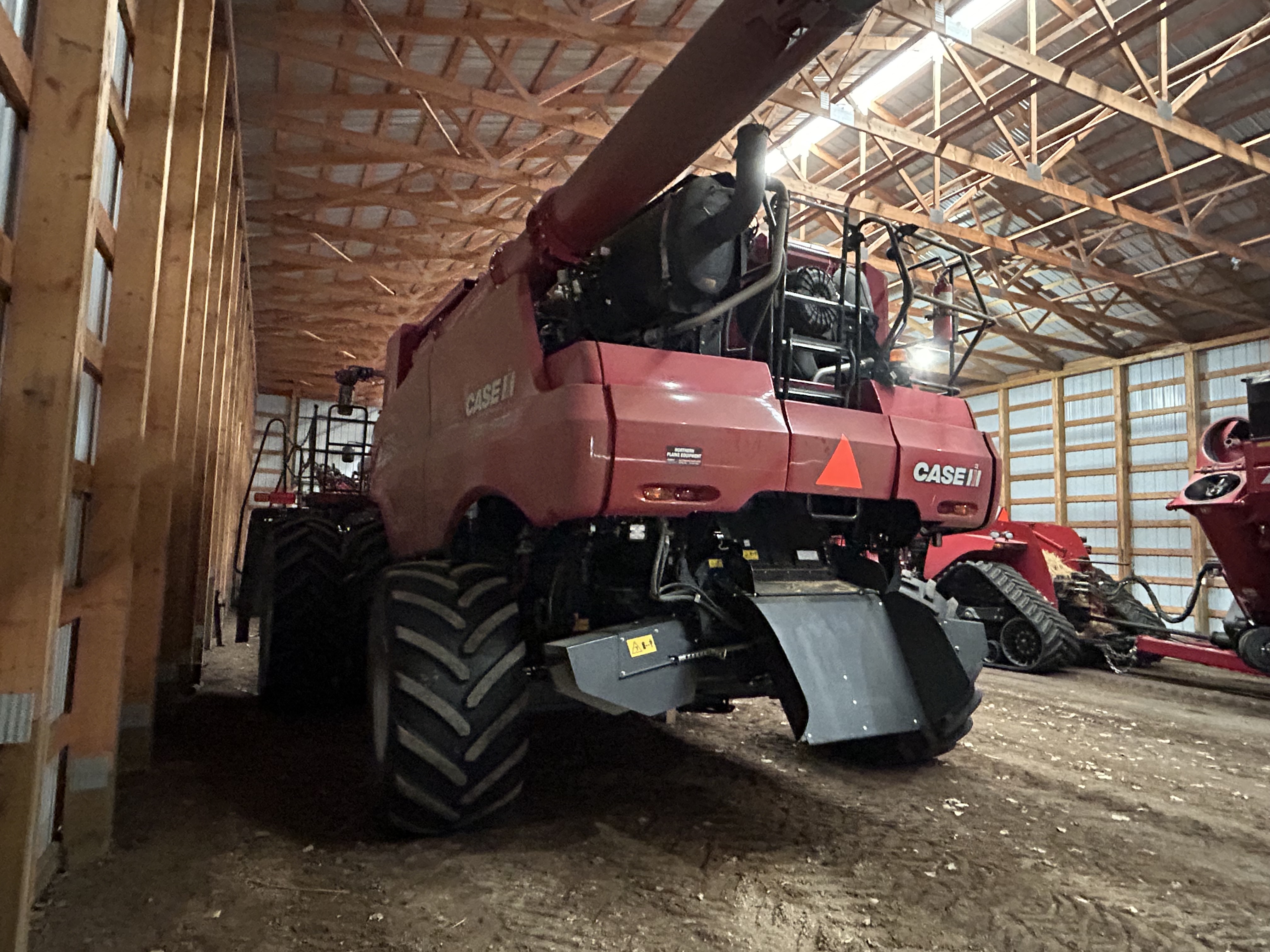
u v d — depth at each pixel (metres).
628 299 2.76
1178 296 11.11
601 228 2.57
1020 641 7.03
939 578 7.66
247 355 12.85
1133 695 6.01
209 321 5.84
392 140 8.79
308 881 2.38
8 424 1.84
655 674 2.67
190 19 3.81
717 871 2.49
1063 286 12.84
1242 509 6.13
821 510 3.28
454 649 2.62
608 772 3.51
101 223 2.42
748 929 2.13
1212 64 7.58
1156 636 7.08
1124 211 9.01
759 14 1.74
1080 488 14.43
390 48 6.94
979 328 3.48
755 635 2.91
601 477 2.39
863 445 2.89
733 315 3.14
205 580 6.08
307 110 8.23
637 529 2.77
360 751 3.82
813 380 3.25
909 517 3.26
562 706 3.04
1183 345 12.75
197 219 4.81
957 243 11.32
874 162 10.62
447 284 13.50
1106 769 3.75
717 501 2.57
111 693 2.56
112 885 2.34
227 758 3.68
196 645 5.46
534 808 3.04
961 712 3.39
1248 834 2.94
